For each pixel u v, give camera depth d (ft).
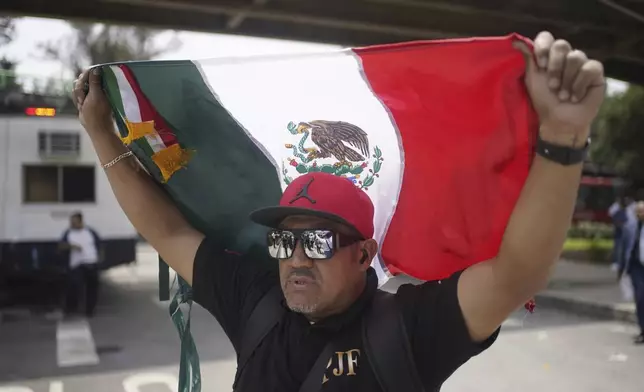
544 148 4.63
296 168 6.86
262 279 6.64
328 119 6.48
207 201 7.28
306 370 5.71
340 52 5.53
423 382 5.51
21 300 35.70
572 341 24.48
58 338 25.63
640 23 29.81
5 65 61.52
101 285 43.68
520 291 5.03
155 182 7.34
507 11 27.30
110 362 21.38
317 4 28.07
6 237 31.53
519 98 5.15
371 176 6.50
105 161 7.14
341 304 5.78
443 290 5.47
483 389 17.98
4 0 26.43
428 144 6.09
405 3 26.66
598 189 84.43
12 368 20.56
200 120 6.75
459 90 5.46
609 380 18.95
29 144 31.83
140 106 6.63
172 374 19.75
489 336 5.35
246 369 6.02
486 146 5.64
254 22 30.86
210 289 6.82
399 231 6.50
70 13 27.61
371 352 5.47
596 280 41.73
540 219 4.73
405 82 5.72
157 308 33.45
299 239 5.69
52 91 32.45
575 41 32.40
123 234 33.35
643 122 81.61
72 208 32.60
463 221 6.05
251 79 6.24
